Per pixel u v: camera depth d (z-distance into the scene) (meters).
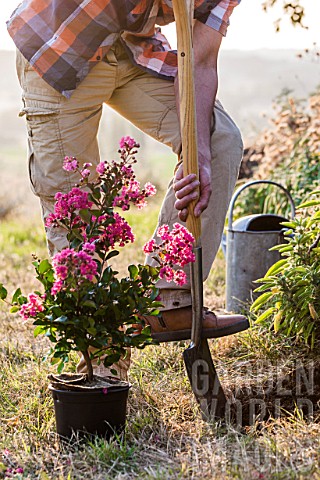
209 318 4.08
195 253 3.94
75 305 3.57
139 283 3.72
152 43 4.27
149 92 4.26
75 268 3.44
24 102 4.29
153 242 3.74
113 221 3.69
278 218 6.23
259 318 4.91
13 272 8.75
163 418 4.00
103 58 4.13
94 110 4.20
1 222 14.21
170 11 4.33
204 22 4.19
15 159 31.56
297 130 9.29
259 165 9.82
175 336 4.14
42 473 3.33
